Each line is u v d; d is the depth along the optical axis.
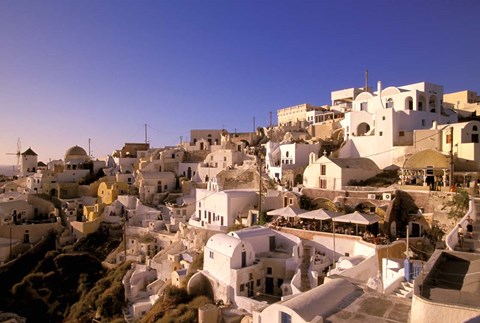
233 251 38.91
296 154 70.31
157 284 52.91
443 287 17.09
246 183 72.94
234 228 54.03
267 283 40.50
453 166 50.53
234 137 103.81
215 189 62.97
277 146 77.00
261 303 34.75
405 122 63.84
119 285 53.91
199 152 101.81
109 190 86.88
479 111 80.31
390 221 44.72
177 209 71.56
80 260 68.06
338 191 53.31
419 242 41.16
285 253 43.69
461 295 15.16
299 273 37.00
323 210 46.62
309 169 60.50
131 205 81.00
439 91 72.88
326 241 43.03
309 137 87.31
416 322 15.05
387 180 55.53
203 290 41.94
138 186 89.00
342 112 94.81
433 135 58.09
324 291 20.08
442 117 68.81
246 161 82.44
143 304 47.03
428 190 46.53
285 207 51.06
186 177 95.06
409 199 47.53
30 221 82.88
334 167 56.59
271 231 45.78
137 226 73.75
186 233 61.75
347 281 22.42
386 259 30.69
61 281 64.62
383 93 74.00
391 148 62.28
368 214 45.06
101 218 79.12
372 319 17.09
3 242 74.25
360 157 64.25
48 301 61.38
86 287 62.03
